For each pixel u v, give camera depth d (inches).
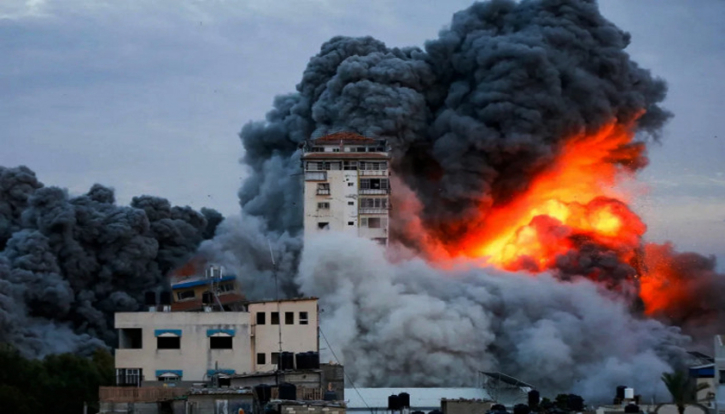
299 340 6540.4
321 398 5580.7
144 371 6422.2
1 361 6840.6
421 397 6510.8
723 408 5260.8
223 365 6432.1
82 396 6756.9
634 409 5403.5
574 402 5959.6
